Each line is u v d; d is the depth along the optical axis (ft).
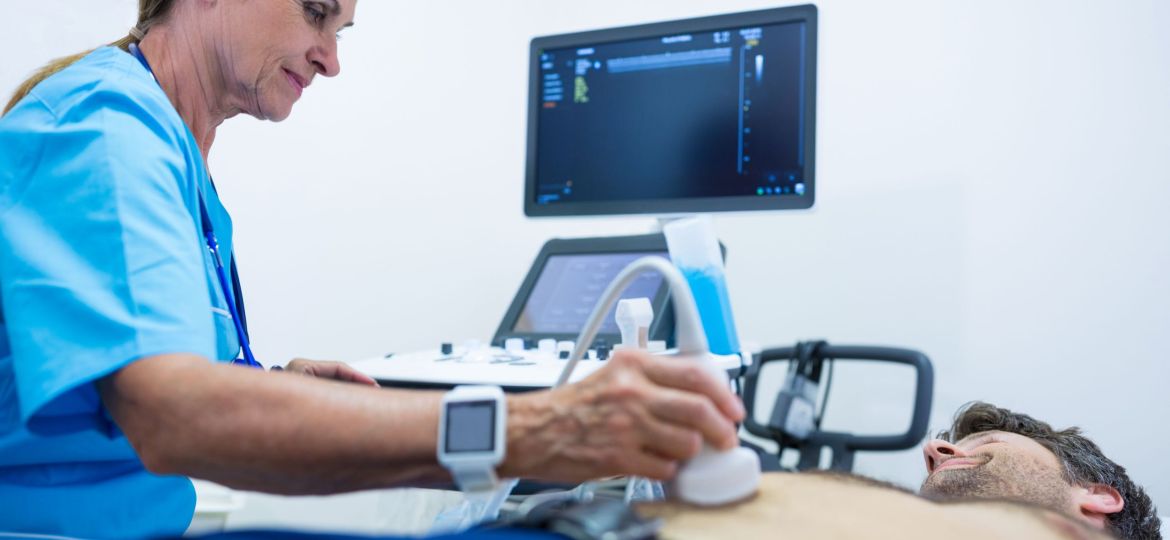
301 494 2.40
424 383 3.99
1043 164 6.69
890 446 6.00
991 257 6.84
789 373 6.36
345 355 6.81
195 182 3.10
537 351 4.93
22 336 2.35
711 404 2.14
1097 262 6.50
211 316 2.56
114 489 3.03
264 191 6.27
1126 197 6.44
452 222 7.60
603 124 6.09
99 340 2.29
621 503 2.16
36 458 2.83
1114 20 6.52
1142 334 6.36
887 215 7.20
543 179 6.20
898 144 7.17
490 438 2.14
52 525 2.89
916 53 7.13
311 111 6.57
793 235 7.53
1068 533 2.52
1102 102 6.53
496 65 8.00
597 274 5.60
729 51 5.82
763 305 7.63
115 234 2.42
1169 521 5.02
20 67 5.04
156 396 2.20
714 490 2.20
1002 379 6.75
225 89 3.60
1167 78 6.35
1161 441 6.28
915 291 7.09
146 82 3.03
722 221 7.79
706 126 5.84
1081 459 4.33
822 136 7.43
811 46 5.60
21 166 2.61
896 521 2.29
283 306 6.38
